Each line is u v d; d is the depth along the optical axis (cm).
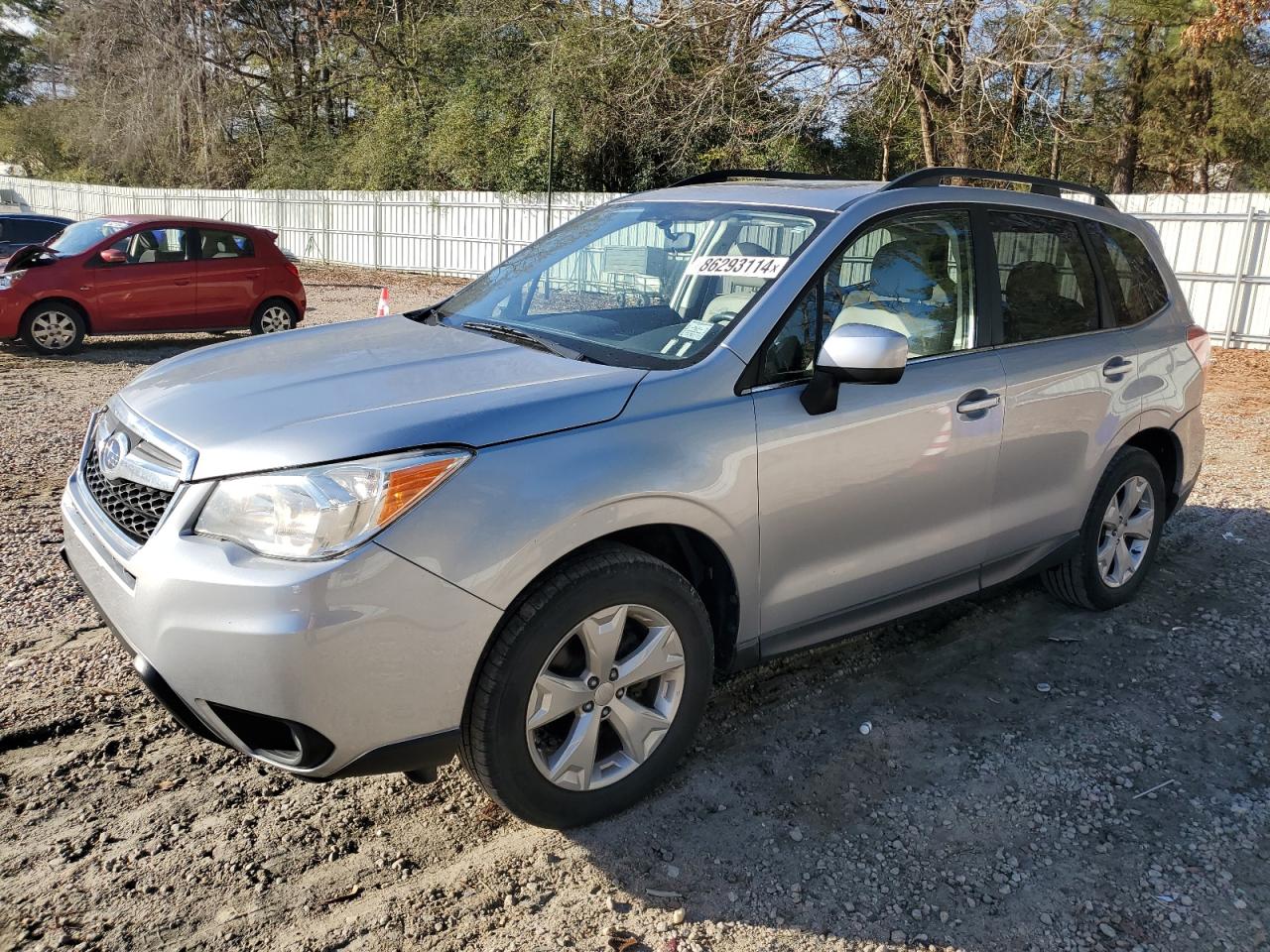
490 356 317
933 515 363
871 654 414
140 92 3684
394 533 244
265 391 288
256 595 237
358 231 2792
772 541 317
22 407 854
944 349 370
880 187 369
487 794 295
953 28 1672
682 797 311
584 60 2334
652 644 291
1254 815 314
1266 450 796
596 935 255
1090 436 420
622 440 280
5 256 1482
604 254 384
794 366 325
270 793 307
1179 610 467
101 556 278
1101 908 272
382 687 246
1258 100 2098
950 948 256
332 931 253
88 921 252
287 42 3697
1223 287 1456
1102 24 1981
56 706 346
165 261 1220
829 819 304
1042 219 419
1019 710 372
